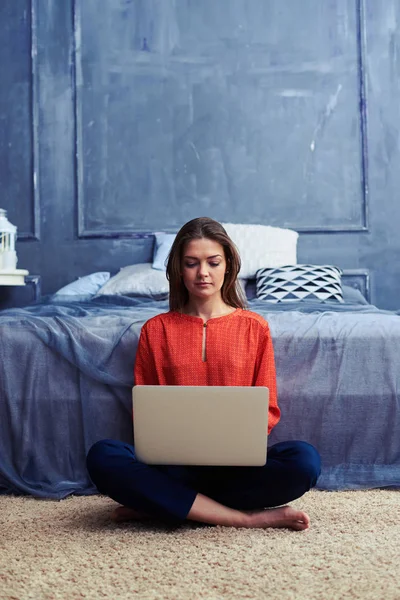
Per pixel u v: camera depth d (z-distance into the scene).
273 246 3.60
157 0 4.21
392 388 2.06
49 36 4.24
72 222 4.20
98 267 4.17
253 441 1.52
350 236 4.12
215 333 1.76
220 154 4.18
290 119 4.17
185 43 4.21
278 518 1.61
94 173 4.20
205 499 1.62
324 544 1.50
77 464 2.08
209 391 1.51
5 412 2.10
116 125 4.20
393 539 1.54
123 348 2.08
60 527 1.67
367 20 4.18
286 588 1.25
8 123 4.23
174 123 4.19
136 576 1.32
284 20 4.18
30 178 4.21
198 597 1.21
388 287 4.13
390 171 4.15
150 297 3.38
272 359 1.78
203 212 4.17
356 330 2.09
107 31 4.23
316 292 3.15
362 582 1.27
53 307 2.51
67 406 2.09
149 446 1.55
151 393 1.53
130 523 1.69
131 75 4.21
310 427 2.08
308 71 4.18
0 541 1.57
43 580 1.31
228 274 1.82
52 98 4.22
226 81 4.20
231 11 4.20
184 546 1.49
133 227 4.18
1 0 4.25
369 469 2.05
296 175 4.16
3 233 3.81
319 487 2.01
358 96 4.16
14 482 2.05
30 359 2.09
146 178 4.18
